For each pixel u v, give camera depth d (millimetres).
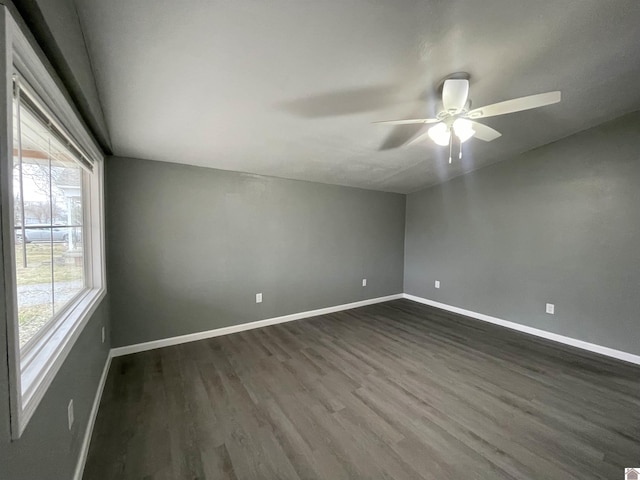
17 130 1082
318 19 1454
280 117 2410
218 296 3586
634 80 2369
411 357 3035
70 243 1948
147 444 1795
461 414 2105
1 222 843
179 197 3299
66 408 1403
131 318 3066
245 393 2352
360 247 4949
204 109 2201
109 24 1372
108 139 2520
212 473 1587
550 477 1572
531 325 3736
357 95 2170
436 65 1912
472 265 4406
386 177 4375
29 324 1263
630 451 1758
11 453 867
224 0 1305
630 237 2963
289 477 1566
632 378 2625
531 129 3172
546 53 1936
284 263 4113
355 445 1799
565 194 3410
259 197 3861
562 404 2232
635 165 2926
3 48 842
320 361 2934
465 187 4473
